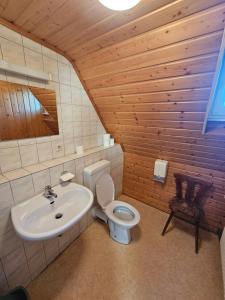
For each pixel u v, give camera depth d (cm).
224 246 152
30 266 133
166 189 226
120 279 139
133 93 146
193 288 133
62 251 164
